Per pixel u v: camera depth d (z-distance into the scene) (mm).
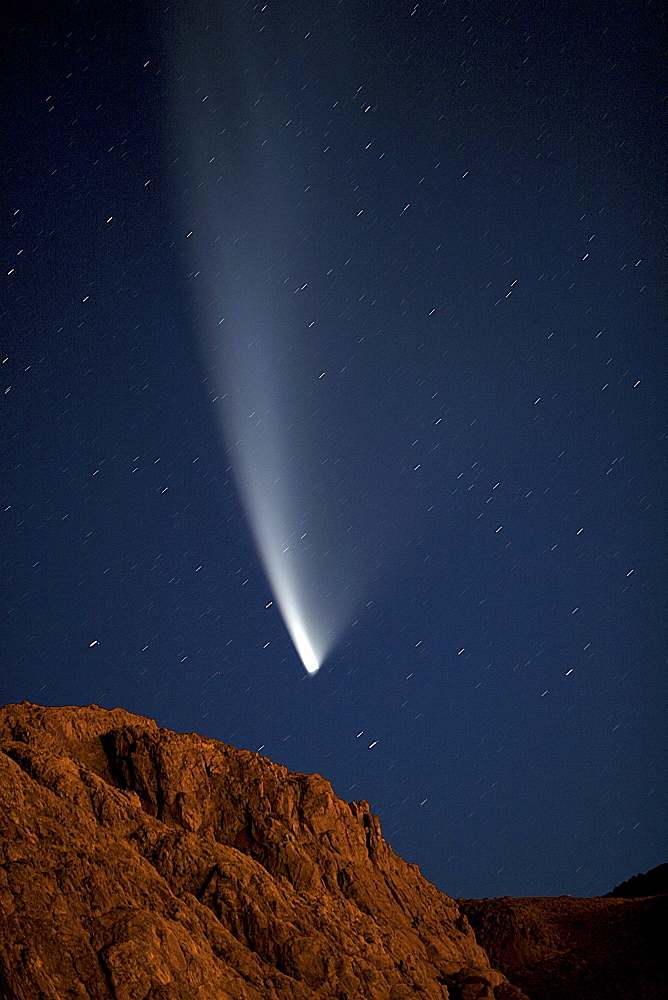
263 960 35969
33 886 31531
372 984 37375
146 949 30969
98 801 38844
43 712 44781
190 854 38406
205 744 44781
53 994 28984
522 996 44312
